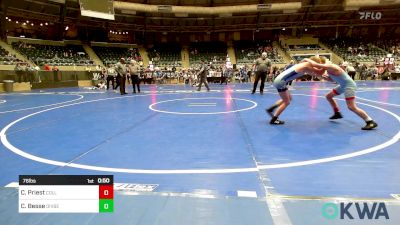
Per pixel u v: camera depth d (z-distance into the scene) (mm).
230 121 6355
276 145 4305
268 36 38000
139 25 33906
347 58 31953
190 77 26312
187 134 5152
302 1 30188
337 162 3482
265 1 31625
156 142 4594
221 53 35250
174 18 32844
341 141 4461
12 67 21938
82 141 4707
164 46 37531
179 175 3135
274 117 5914
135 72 14695
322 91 14594
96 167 3406
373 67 29156
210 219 2193
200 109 8398
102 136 5066
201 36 38625
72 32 34375
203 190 2730
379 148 4027
